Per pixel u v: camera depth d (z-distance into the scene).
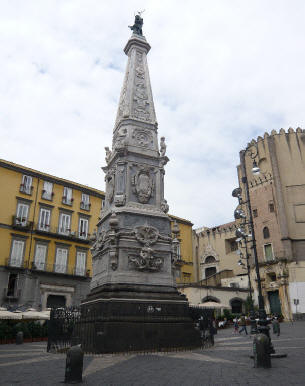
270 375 7.04
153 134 17.56
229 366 8.33
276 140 41.78
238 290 38.56
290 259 36.47
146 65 19.83
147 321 12.46
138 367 8.37
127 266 13.91
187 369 7.95
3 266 31.19
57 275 33.97
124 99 18.75
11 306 28.06
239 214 15.08
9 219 32.81
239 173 44.44
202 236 50.88
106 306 12.61
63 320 13.99
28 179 35.25
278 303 36.94
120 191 15.66
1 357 11.43
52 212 35.97
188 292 35.56
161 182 16.62
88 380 6.90
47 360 10.38
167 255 14.89
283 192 39.47
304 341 15.22
